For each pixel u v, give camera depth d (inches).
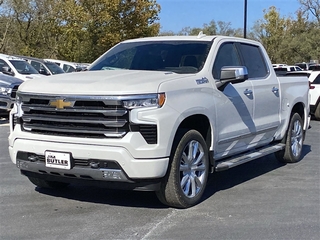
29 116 207.9
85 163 196.9
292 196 241.4
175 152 205.3
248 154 267.7
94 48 1347.2
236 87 249.4
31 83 215.2
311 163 326.3
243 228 192.5
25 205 220.2
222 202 228.7
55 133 202.8
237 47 268.4
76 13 1301.7
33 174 216.2
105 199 231.0
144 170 192.4
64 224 194.9
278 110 295.7
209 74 231.5
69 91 198.4
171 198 208.4
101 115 193.5
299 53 2330.2
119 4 1301.7
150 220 200.5
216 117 229.6
